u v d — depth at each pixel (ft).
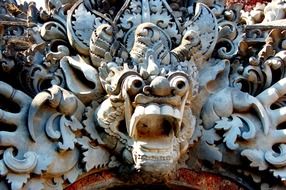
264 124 25.29
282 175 24.97
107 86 24.21
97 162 24.61
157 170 23.76
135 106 23.66
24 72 25.21
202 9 26.07
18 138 24.03
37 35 25.72
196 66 25.46
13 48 25.46
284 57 26.09
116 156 24.73
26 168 23.66
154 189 25.05
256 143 25.25
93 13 25.71
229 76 26.04
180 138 24.39
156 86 23.27
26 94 24.89
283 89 25.77
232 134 25.17
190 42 25.03
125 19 25.48
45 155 24.03
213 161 25.23
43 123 24.36
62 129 24.29
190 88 23.90
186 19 25.93
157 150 23.75
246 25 26.91
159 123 23.81
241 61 26.30
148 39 24.59
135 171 24.30
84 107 24.85
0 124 24.29
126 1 25.77
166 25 25.43
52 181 24.17
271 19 28.04
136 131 23.88
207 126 25.40
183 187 25.25
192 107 25.34
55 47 25.76
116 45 24.99
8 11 26.66
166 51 24.56
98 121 24.50
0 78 25.25
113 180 24.88
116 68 24.26
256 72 25.96
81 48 25.30
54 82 25.07
